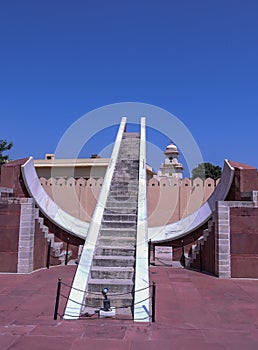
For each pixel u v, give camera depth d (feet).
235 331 15.30
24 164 34.19
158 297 21.06
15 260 28.53
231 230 27.86
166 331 15.17
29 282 24.88
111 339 14.15
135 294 18.54
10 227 28.89
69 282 25.00
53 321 16.35
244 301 20.40
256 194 28.66
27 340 13.94
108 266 21.95
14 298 20.45
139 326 15.80
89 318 16.98
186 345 13.61
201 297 21.22
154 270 30.99
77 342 13.78
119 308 18.17
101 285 19.51
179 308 18.78
